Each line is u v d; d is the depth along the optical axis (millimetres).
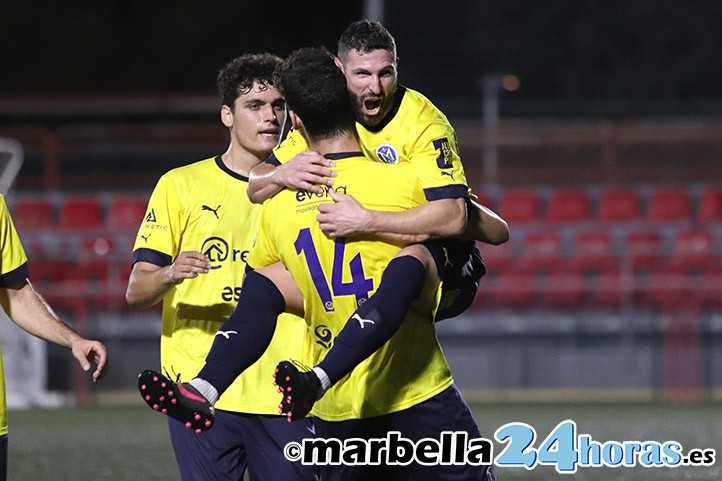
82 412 34781
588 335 40281
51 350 39125
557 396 38906
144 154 45875
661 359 40125
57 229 44625
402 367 10625
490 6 54469
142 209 45156
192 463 12875
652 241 43125
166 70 61938
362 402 10625
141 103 46688
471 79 54156
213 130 45750
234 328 10391
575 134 45750
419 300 10477
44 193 45250
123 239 42906
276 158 11219
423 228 10359
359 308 9961
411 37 54250
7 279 11258
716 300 40938
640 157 45969
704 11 55344
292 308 10727
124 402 38000
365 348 9797
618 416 31641
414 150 11070
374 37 10961
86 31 61500
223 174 13188
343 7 62375
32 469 22266
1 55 60938
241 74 12984
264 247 10812
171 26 62125
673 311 40375
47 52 61125
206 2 62469
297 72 10430
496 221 11680
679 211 45594
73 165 46156
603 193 45844
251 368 12641
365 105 11055
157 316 41062
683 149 45875
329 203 10289
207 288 12945
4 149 37688
